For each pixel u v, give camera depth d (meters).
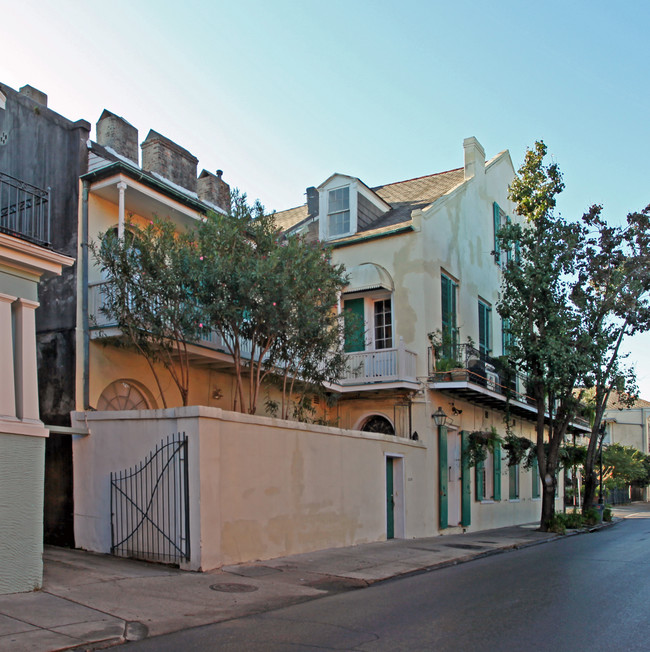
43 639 6.29
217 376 15.46
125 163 13.02
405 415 18.52
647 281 21.41
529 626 7.04
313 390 15.67
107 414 11.24
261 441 11.46
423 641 6.43
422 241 18.91
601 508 26.67
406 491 16.72
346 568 10.99
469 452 20.06
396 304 19.05
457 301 20.97
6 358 8.56
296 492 12.28
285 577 9.98
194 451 10.09
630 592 9.07
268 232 12.59
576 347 20.45
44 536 11.71
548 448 21.67
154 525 10.41
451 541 16.31
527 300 19.81
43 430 8.64
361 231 20.30
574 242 20.09
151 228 12.02
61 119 13.43
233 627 7.09
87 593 8.20
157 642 6.49
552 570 11.33
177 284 11.56
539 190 20.44
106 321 12.52
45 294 12.91
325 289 13.13
